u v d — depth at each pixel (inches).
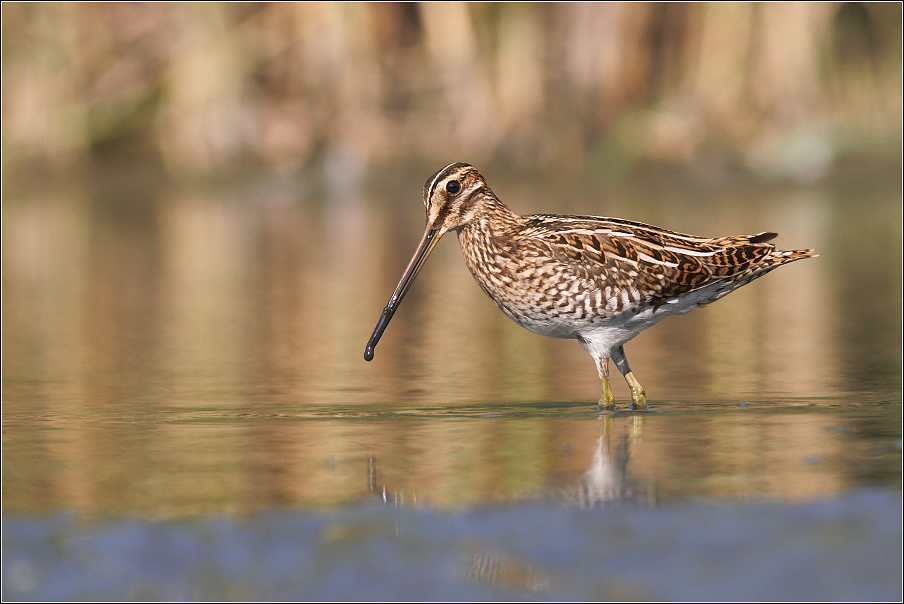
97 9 972.6
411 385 461.1
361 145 981.8
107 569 251.6
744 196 959.0
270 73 987.9
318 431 377.7
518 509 282.4
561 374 483.2
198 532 271.1
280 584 242.7
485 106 970.1
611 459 331.0
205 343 562.6
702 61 987.3
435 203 460.1
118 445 360.5
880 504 278.4
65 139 974.4
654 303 444.1
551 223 452.8
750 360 505.4
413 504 289.0
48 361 523.2
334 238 859.4
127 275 748.6
